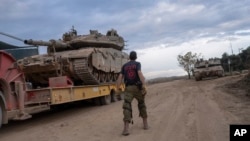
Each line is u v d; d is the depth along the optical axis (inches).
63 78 586.2
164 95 836.0
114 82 861.8
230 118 428.1
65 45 802.8
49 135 412.8
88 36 857.5
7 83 451.8
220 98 653.9
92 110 667.4
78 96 631.2
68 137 389.7
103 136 379.2
